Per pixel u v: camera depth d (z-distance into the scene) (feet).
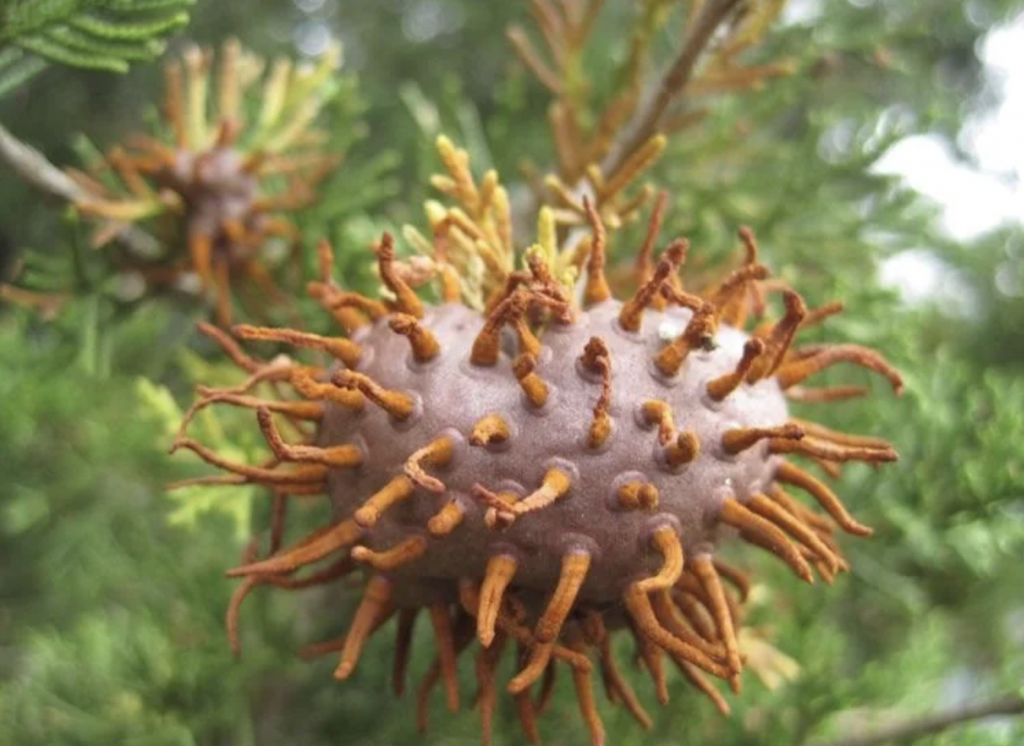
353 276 0.55
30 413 0.74
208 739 0.64
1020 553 0.66
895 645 0.83
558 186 0.43
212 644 0.62
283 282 0.55
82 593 0.85
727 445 0.34
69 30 0.40
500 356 0.34
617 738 0.59
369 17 1.41
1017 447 0.59
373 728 0.64
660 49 0.77
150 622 0.67
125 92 1.31
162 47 0.42
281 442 0.33
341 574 0.37
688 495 0.33
